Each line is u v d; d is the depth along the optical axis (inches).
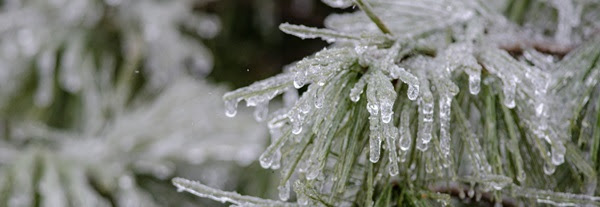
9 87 58.3
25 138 59.1
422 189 24.9
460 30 27.0
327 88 23.8
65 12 58.4
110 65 59.8
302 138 24.0
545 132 25.0
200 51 62.0
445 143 24.1
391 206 24.7
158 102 54.4
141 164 49.4
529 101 25.3
